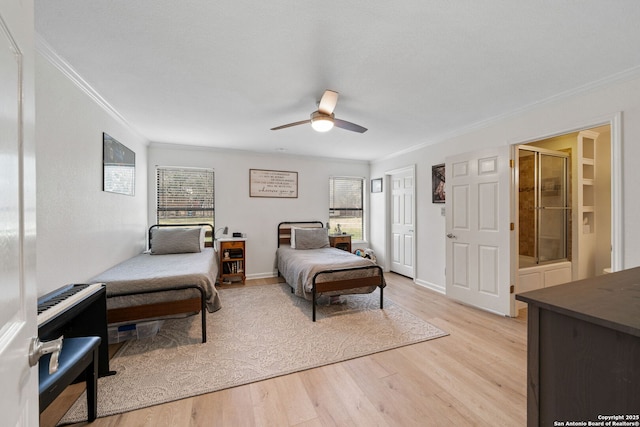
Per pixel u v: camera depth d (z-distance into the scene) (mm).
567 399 740
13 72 544
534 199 3238
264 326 2686
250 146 4203
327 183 5133
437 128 3301
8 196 521
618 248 2021
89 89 2176
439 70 1959
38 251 1648
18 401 540
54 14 1381
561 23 1467
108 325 2090
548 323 778
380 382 1822
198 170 4273
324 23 1464
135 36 1573
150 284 2199
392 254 5000
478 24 1475
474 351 2209
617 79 2016
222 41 1621
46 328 1281
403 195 4668
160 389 1735
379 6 1339
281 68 1928
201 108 2650
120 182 2912
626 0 1299
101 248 2445
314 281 2801
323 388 1764
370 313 3020
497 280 2939
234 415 1531
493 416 1519
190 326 2691
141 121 3012
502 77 2062
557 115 2416
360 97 2414
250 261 4578
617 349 653
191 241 3652
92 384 1478
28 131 607
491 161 2975
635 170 1955
